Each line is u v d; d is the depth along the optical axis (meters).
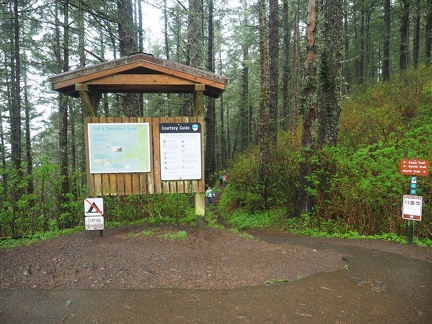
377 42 26.86
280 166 9.97
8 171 6.79
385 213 6.80
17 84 15.07
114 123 5.03
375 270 4.50
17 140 15.64
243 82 29.78
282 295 3.62
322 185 7.95
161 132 5.10
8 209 6.86
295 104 17.69
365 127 9.99
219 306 3.32
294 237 7.32
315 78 8.29
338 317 3.15
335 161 7.67
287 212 9.56
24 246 5.02
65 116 10.72
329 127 8.26
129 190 5.12
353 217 7.14
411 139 6.80
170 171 5.13
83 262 4.25
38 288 3.65
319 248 5.88
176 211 7.69
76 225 7.49
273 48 13.11
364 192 6.77
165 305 3.32
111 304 3.32
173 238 5.05
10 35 15.12
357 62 27.56
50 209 7.34
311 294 3.66
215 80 5.08
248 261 4.53
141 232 5.40
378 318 3.14
